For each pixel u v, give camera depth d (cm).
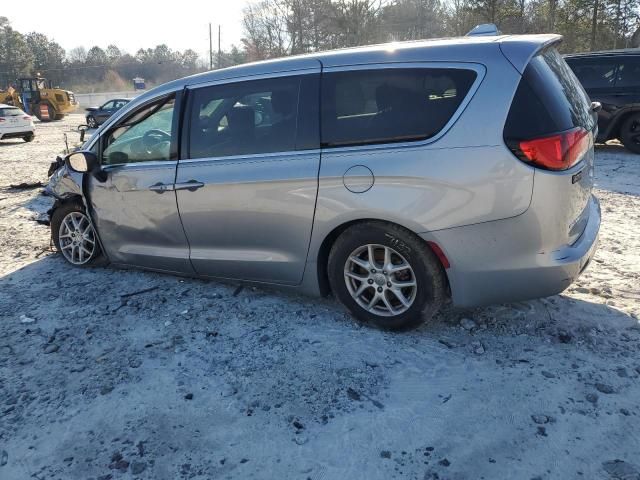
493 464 248
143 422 286
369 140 337
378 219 335
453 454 255
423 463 250
